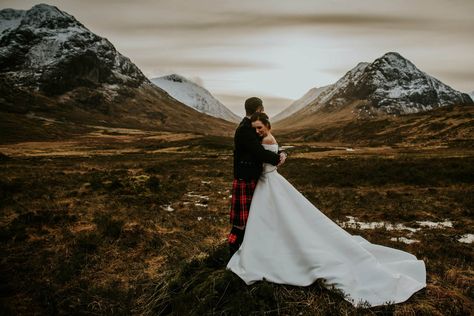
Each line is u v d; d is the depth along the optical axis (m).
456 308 5.02
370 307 4.87
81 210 13.29
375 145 87.19
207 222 12.20
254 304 5.00
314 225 5.31
